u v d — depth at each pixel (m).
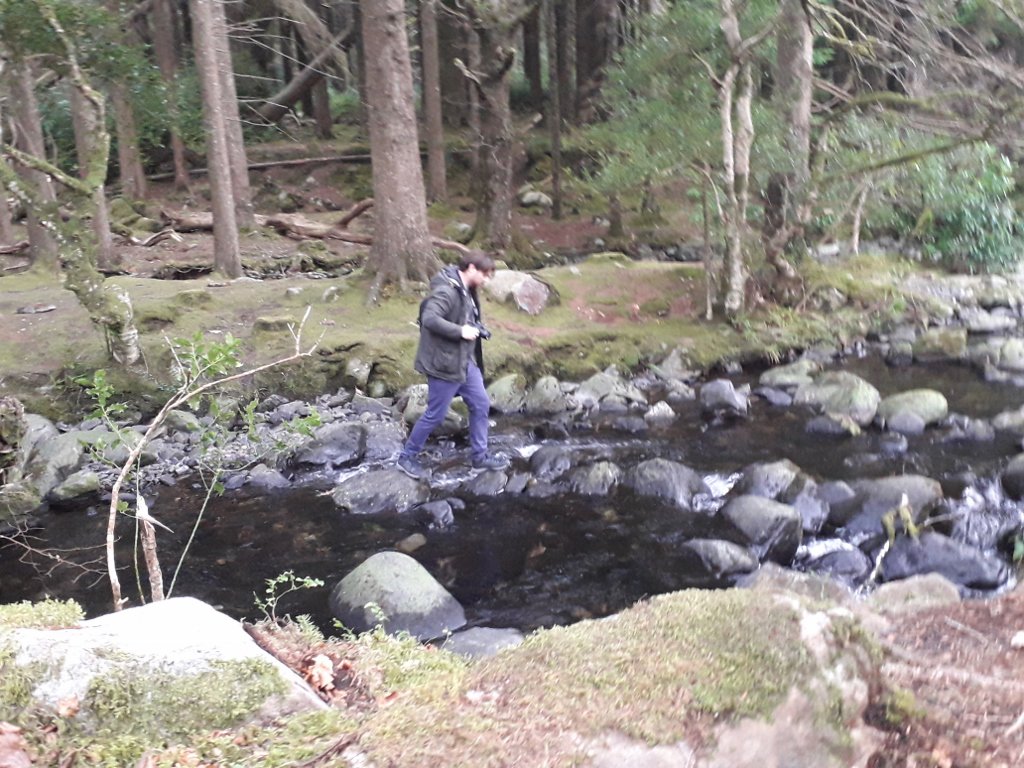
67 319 8.74
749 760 1.78
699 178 10.39
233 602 4.67
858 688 2.03
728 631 2.15
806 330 9.94
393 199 9.82
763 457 6.90
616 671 2.02
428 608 4.34
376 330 8.95
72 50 7.11
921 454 6.86
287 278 12.28
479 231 14.73
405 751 1.77
